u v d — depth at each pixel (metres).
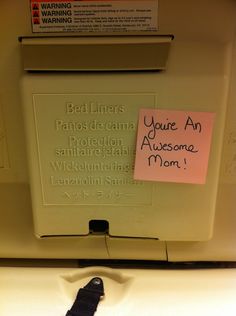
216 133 0.50
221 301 0.55
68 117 0.50
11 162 0.55
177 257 0.60
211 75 0.48
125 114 0.49
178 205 0.54
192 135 0.50
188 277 0.59
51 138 0.51
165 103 0.49
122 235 0.57
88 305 0.53
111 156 0.52
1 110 0.52
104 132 0.50
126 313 0.53
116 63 0.47
